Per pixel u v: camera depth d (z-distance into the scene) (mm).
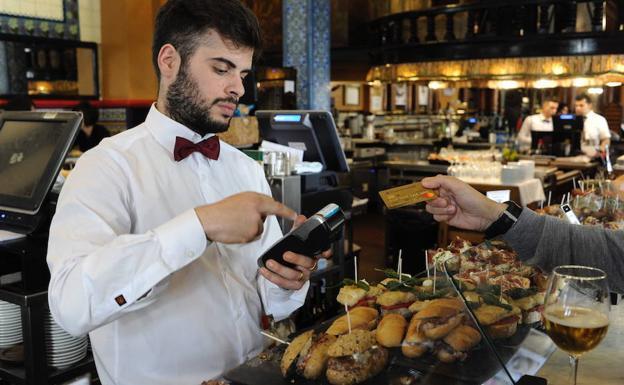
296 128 3535
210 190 1794
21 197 2277
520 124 12383
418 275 1658
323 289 3932
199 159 1793
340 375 1286
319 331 1479
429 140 11234
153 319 1616
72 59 6922
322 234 1466
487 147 9992
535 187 6105
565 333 1284
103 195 1543
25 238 2338
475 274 1556
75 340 2432
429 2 9969
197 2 1586
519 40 7539
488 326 1314
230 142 4453
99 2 7230
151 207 1646
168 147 1737
